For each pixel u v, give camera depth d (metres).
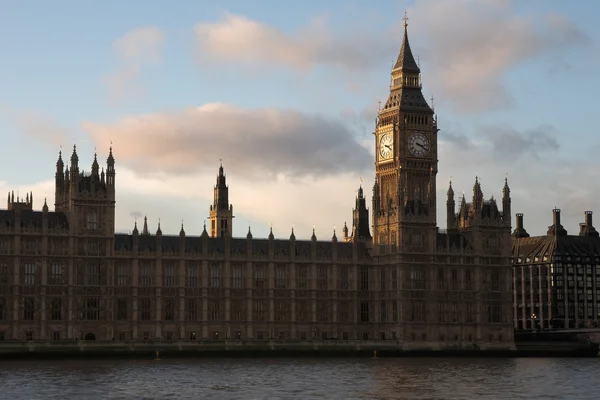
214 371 199.12
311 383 175.88
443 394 160.12
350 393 160.38
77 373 191.00
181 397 153.62
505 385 175.38
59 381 174.88
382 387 170.00
